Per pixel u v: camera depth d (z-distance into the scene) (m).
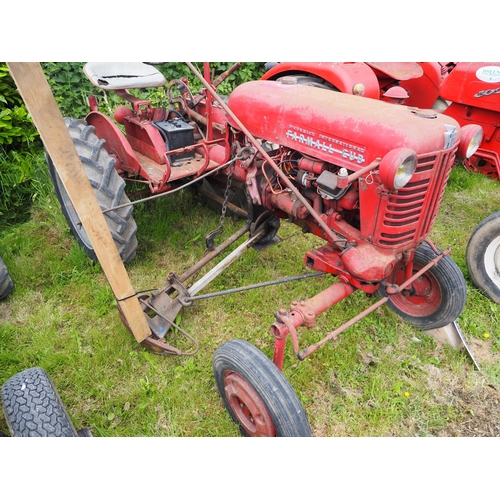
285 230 4.07
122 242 3.14
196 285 2.91
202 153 3.69
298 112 2.42
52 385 2.12
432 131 2.06
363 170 1.96
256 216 3.15
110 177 3.03
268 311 3.17
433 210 2.28
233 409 2.31
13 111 4.36
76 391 2.62
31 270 3.48
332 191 2.29
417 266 2.88
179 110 3.98
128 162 3.30
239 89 2.80
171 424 2.45
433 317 2.91
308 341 2.91
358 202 2.34
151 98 5.64
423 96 4.69
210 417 2.50
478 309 3.21
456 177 4.90
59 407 2.02
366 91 3.23
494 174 4.76
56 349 2.89
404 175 1.94
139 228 3.93
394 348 2.92
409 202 2.16
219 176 3.56
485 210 4.45
